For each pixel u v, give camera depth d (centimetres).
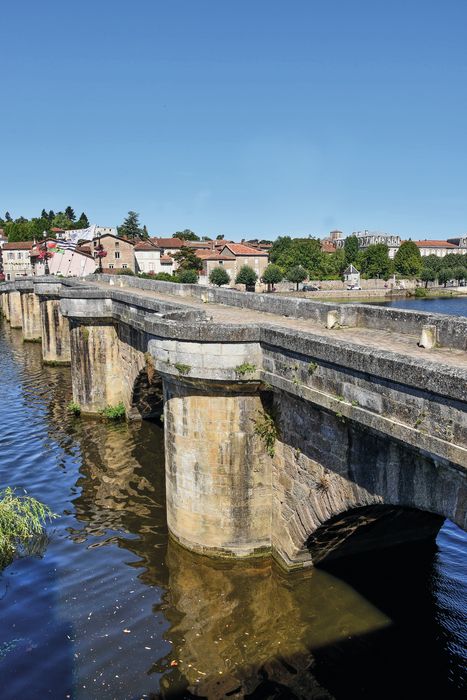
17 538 1905
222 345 1494
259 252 13488
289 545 1552
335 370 1152
